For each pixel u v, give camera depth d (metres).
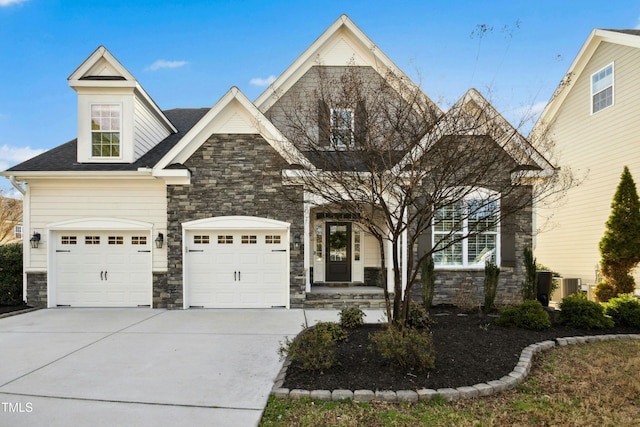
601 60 14.39
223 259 10.66
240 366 5.64
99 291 10.82
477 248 10.93
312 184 6.34
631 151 13.09
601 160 14.38
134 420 3.96
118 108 11.30
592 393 4.68
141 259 10.86
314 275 12.59
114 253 10.86
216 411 4.17
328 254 12.68
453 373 5.06
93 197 10.82
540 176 8.71
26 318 9.23
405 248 10.76
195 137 10.40
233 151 10.54
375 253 12.60
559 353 6.26
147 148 12.18
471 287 10.71
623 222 11.55
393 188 6.18
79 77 11.05
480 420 3.96
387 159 6.36
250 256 10.66
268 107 11.76
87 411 4.17
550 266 17.05
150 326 8.31
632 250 11.32
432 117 5.98
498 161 6.19
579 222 15.44
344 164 6.51
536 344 6.49
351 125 6.13
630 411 4.20
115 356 6.14
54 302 10.74
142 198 10.90
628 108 13.22
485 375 5.02
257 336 7.43
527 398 4.52
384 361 5.49
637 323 7.81
